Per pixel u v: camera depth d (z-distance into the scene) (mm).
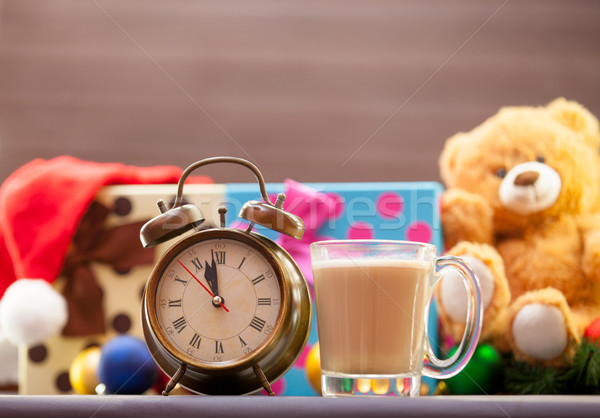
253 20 1776
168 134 1749
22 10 1802
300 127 1729
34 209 1100
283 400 866
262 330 900
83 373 1045
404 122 1698
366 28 1751
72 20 1796
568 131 1232
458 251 1132
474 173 1232
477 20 1712
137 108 1758
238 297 906
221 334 900
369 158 1696
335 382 900
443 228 1193
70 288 1095
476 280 926
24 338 1078
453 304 1101
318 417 860
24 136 1753
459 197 1201
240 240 917
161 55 1777
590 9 1672
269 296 906
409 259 910
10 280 1155
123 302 1091
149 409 872
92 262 1098
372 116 1718
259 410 864
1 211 1143
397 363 896
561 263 1186
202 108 1738
